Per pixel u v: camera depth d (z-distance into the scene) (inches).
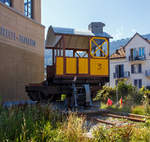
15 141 172.9
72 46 527.5
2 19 475.5
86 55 547.5
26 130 184.7
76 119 218.5
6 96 478.0
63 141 174.1
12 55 507.8
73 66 427.5
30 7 619.2
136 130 202.2
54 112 280.4
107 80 455.2
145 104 366.0
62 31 421.1
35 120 233.6
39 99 429.7
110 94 647.8
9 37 499.2
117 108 410.3
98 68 447.5
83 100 418.3
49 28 463.8
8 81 489.7
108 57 457.4
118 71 1489.9
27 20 579.5
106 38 455.8
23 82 548.4
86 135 186.9
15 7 537.0
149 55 1353.3
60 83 444.1
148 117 279.1
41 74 639.1
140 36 1408.7
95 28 479.2
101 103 502.9
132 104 464.4
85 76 434.9
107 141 177.5
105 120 303.3
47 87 419.5
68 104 410.0
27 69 568.7
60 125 216.5
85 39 499.8
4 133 181.8
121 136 182.5
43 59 655.8
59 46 485.7
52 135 184.4
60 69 415.8
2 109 286.8
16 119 221.8
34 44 609.3
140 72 1390.3
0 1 470.6
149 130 204.4
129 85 693.3
